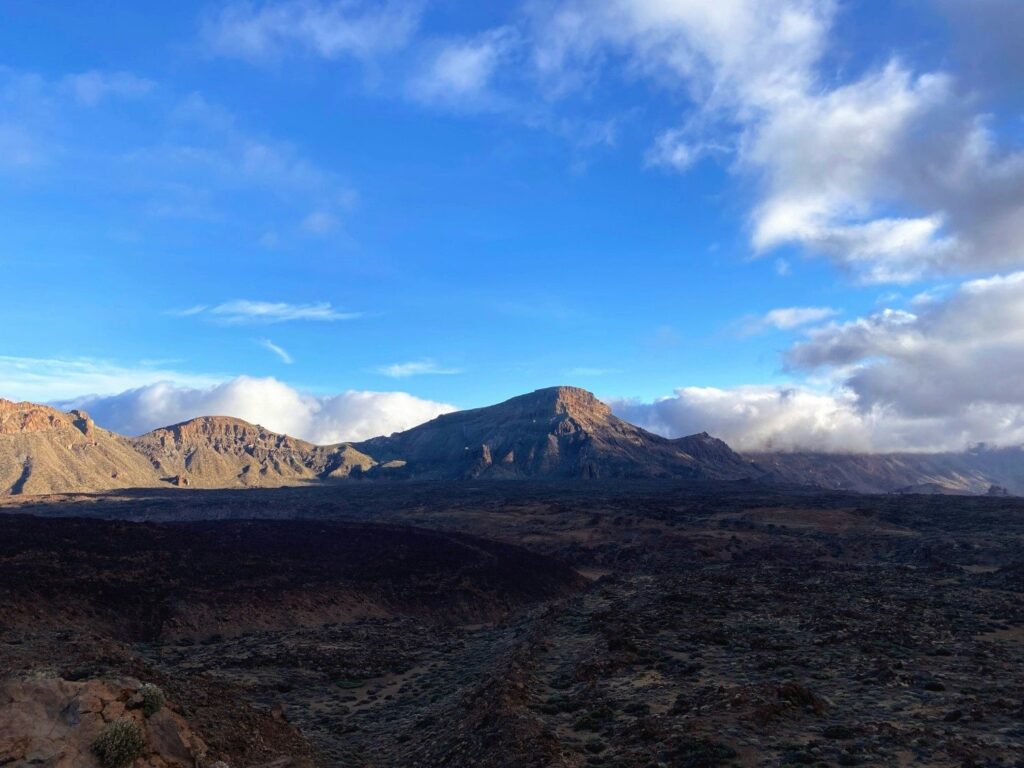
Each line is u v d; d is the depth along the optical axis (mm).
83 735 15828
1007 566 72125
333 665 44969
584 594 64688
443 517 179750
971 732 21125
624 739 22375
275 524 106562
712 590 55781
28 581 52188
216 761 17906
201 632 55719
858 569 79250
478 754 22094
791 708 23891
